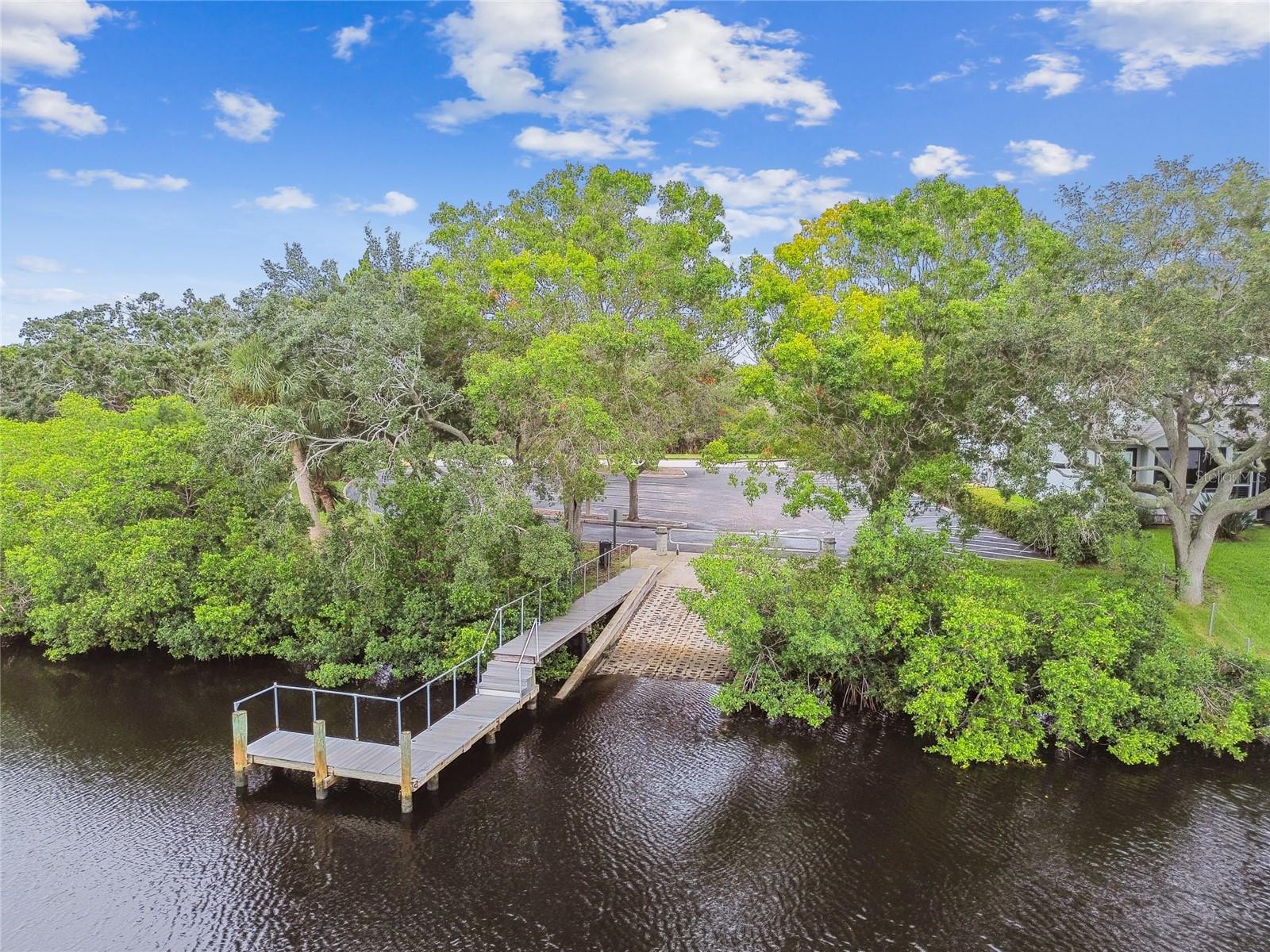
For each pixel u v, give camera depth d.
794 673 18.44
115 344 37.41
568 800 14.27
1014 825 13.43
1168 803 14.12
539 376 16.62
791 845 12.90
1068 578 20.83
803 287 17.27
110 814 13.95
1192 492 19.42
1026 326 15.52
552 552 18.50
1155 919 11.11
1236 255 15.89
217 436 17.41
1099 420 16.42
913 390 16.83
